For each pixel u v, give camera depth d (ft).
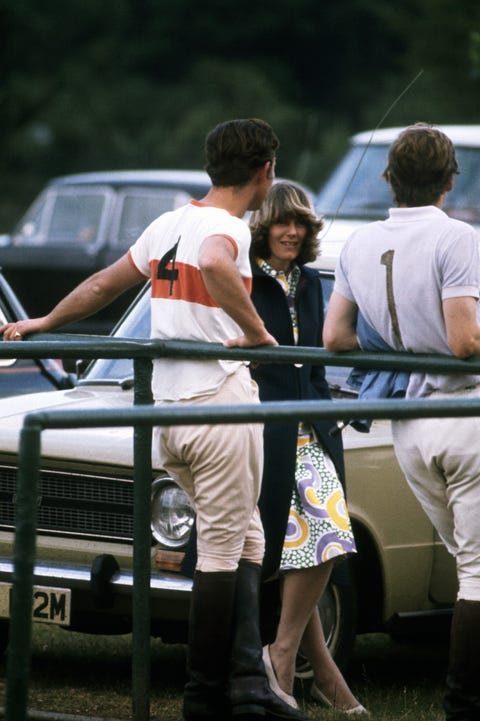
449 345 35.55
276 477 40.88
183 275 36.81
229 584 36.81
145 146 356.18
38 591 43.45
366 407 29.71
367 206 84.07
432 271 35.86
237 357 36.24
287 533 41.32
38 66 376.89
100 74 380.37
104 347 37.17
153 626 43.78
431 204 36.91
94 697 45.52
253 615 37.52
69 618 43.19
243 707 36.78
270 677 41.75
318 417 29.25
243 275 36.37
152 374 38.50
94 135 355.15
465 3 241.35
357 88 392.47
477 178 86.63
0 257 119.96
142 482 37.88
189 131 351.87
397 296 36.32
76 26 390.63
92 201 123.65
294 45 405.18
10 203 331.57
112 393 50.29
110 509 44.06
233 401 36.86
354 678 50.06
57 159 353.10
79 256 119.24
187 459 36.65
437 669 52.06
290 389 42.39
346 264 37.52
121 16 395.14
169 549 43.01
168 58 395.96
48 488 44.70
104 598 43.04
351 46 401.08
